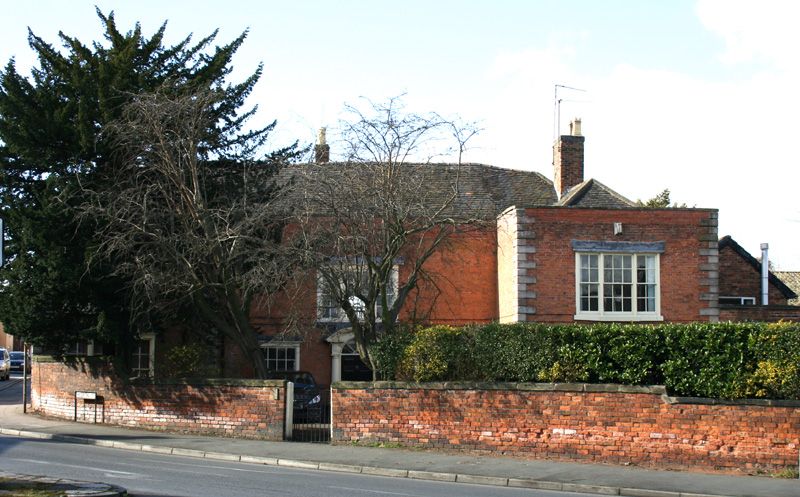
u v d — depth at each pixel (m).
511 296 29.66
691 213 29.84
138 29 25.70
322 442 22.20
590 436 19.22
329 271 22.84
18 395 39.97
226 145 24.94
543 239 29.17
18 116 23.89
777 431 17.72
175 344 29.45
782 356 17.94
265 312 31.30
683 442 18.38
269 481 15.75
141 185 22.64
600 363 19.47
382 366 21.97
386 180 22.38
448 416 20.64
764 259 35.41
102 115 23.62
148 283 22.03
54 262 23.27
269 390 22.78
